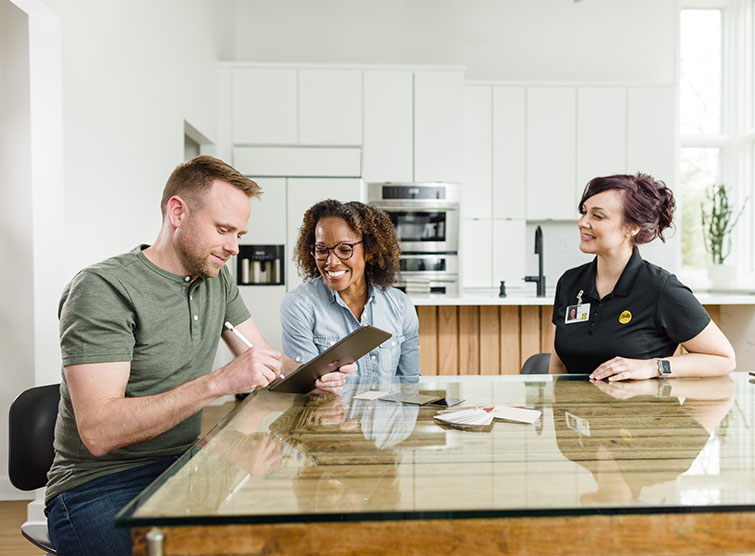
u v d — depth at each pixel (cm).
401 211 448
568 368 169
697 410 103
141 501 61
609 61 511
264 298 422
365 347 118
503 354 306
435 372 305
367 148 441
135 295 116
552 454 77
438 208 446
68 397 114
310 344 161
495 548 59
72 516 107
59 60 201
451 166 448
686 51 522
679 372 138
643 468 71
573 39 509
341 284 159
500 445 81
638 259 161
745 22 504
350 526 58
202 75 389
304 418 98
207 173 118
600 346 158
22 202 230
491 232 469
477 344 306
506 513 59
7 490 239
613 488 65
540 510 59
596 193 159
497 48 507
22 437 121
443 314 304
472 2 506
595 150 468
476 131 465
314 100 436
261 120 433
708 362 140
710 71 521
